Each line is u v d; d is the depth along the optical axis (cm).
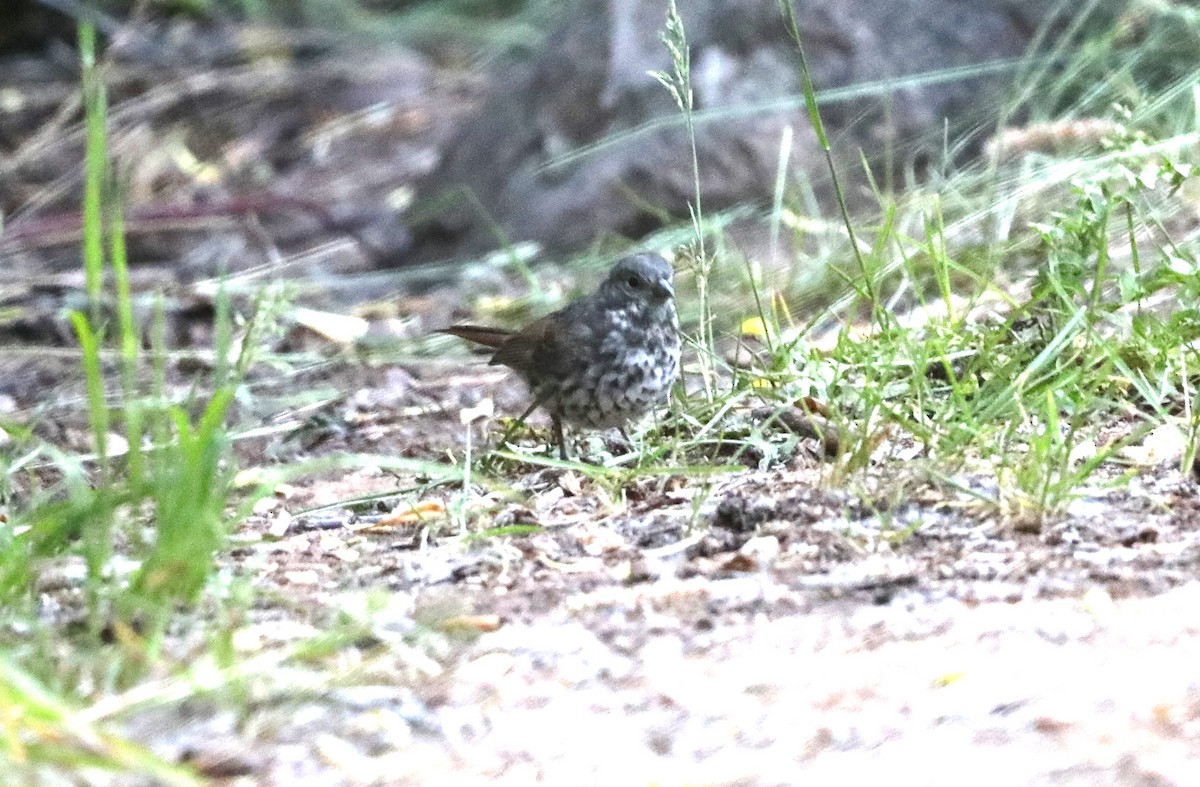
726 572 771
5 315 1584
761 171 1623
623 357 1026
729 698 614
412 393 1302
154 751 576
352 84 2417
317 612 734
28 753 543
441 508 909
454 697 625
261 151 2214
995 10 1666
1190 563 752
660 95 1722
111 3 2655
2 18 2539
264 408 1270
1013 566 758
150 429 1186
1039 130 1405
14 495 1063
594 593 748
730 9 1720
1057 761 548
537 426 1148
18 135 2250
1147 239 1239
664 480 937
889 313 1057
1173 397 991
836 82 1659
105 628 702
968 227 1345
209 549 723
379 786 550
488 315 1479
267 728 595
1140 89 1488
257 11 2728
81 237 1894
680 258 1267
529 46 2270
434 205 1797
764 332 1076
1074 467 905
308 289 1686
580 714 606
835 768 551
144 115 2289
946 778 540
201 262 1808
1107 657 638
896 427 965
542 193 1722
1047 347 955
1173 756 548
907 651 655
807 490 877
